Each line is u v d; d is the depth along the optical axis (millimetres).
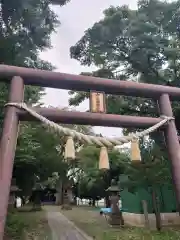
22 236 10164
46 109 3928
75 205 34469
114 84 4492
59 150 14352
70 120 4031
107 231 11672
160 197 13633
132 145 4043
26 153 11688
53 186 40562
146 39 11531
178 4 11969
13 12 8773
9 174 3199
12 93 3793
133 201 14438
